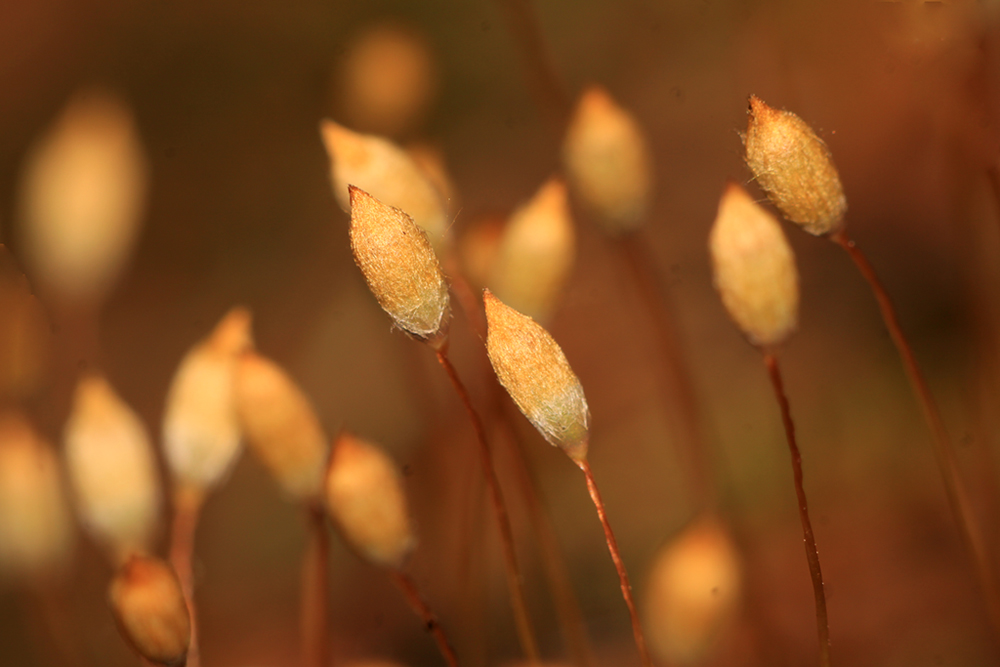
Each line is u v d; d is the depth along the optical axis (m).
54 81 0.29
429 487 0.17
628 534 0.19
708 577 0.14
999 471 0.16
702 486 0.15
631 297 0.21
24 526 0.15
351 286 0.25
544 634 0.18
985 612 0.16
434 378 0.19
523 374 0.13
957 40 0.14
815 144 0.13
